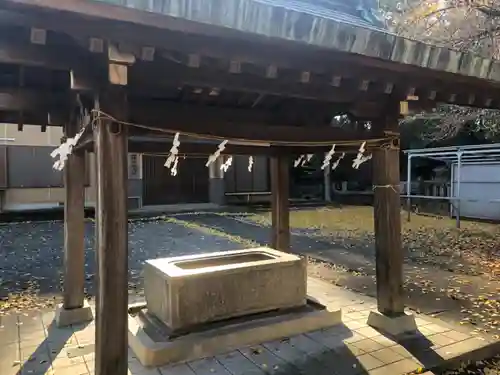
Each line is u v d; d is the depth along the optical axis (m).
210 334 3.35
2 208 12.52
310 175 20.47
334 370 3.05
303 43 2.17
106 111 2.33
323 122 3.86
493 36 6.64
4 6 1.60
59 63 2.15
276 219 4.82
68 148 2.72
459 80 2.92
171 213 14.44
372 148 3.63
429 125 12.77
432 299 4.83
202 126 2.75
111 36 1.91
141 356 3.16
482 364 3.30
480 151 9.75
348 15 4.91
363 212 14.80
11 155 12.56
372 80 2.74
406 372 3.02
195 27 1.91
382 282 3.79
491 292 5.12
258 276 3.70
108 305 2.37
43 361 3.19
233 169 17.08
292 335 3.65
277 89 2.76
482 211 12.07
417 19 6.74
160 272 3.52
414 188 16.14
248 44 2.16
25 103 3.05
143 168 15.48
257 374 2.99
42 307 4.63
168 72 2.38
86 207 12.70
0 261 7.21
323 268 6.46
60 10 1.65
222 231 10.70
